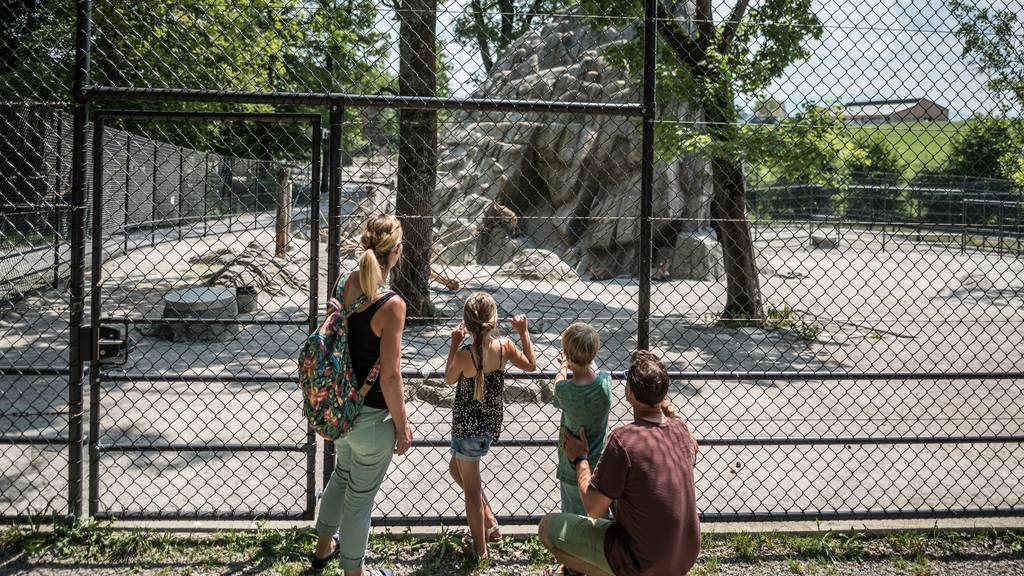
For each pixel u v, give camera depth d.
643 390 3.05
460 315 12.66
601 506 2.97
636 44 11.98
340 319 3.27
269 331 11.36
